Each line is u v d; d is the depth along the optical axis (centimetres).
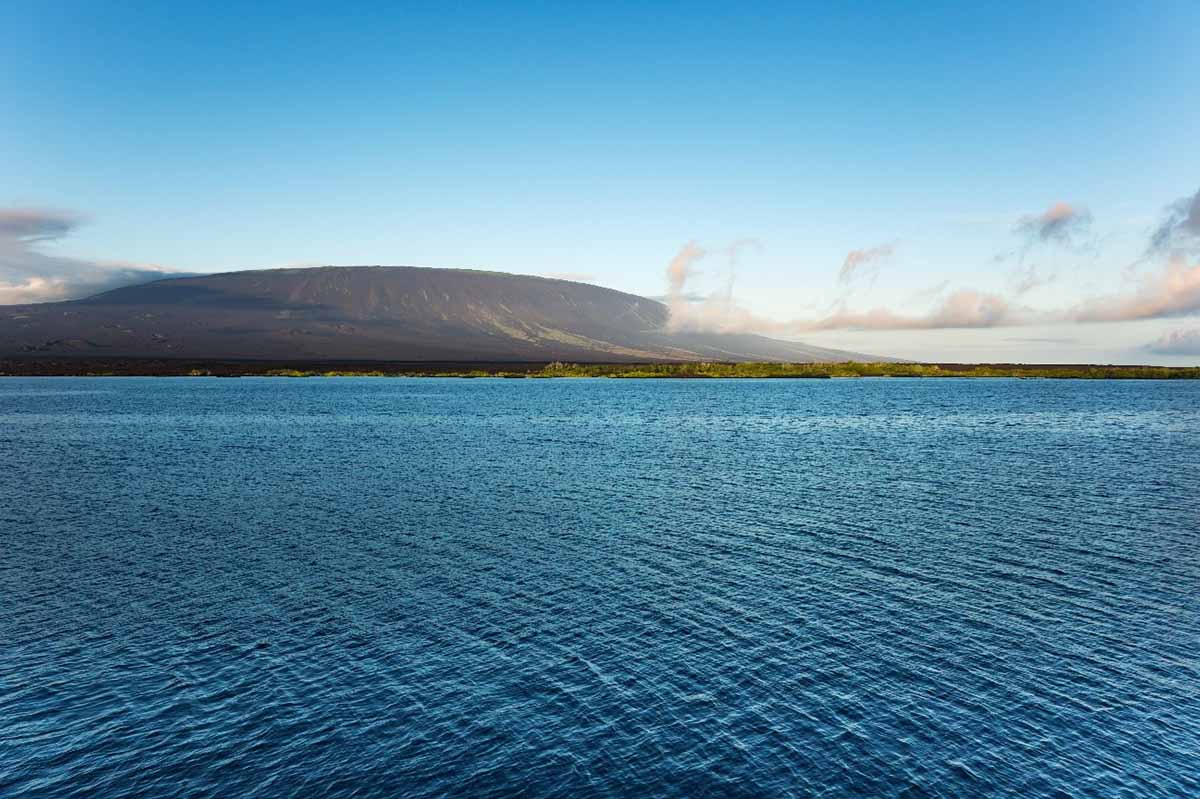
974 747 2042
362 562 3656
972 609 3005
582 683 2386
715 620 2891
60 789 1866
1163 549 3897
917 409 15862
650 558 3728
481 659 2555
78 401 18612
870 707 2241
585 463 7244
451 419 13075
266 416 13738
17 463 7181
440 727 2139
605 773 1934
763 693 2322
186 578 3397
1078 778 1916
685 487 5819
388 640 2705
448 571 3509
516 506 5044
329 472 6612
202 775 1925
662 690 2344
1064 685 2366
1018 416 13788
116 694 2309
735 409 15975
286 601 3097
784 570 3525
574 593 3200
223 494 5500
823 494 5516
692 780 1908
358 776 1925
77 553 3812
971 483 6041
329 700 2281
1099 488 5803
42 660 2534
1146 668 2478
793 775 1927
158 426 11519
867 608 3022
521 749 2036
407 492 5591
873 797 1845
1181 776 1919
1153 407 16350
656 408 16400
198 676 2428
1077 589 3247
